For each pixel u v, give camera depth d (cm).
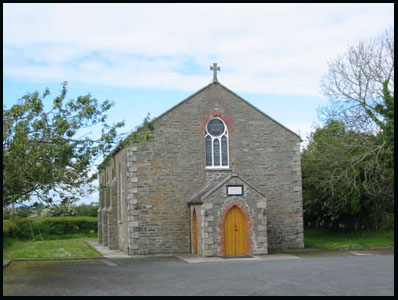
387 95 3097
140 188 2816
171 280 1727
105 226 3597
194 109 2938
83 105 2005
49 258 2653
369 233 3488
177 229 2844
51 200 1983
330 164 3253
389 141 3030
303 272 1833
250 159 2983
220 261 2373
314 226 3978
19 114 1881
